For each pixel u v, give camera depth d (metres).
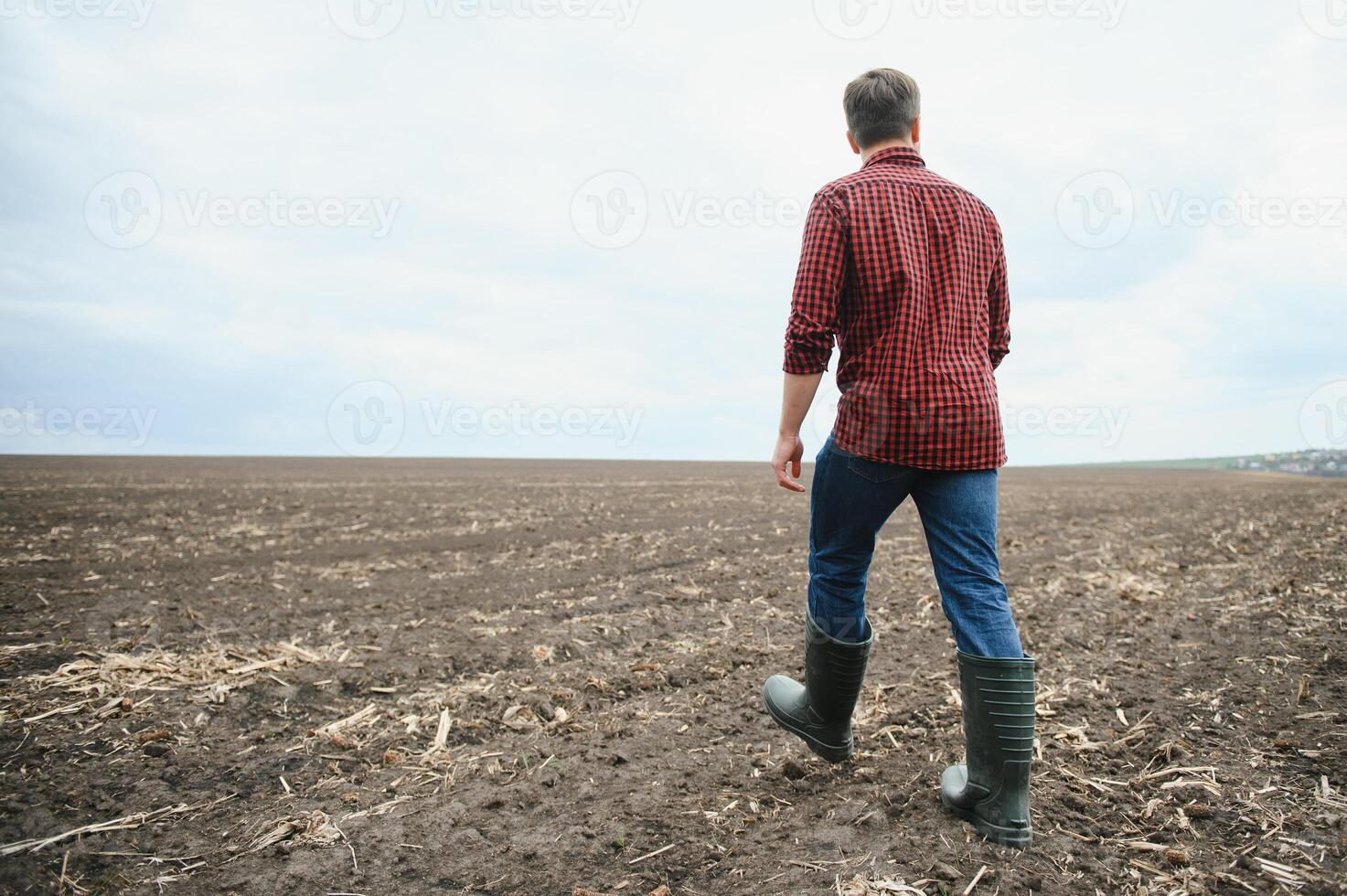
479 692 3.40
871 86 2.12
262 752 2.81
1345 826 2.04
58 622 4.30
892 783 2.41
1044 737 2.71
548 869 2.04
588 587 5.56
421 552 7.01
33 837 2.19
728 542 7.67
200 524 8.55
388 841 2.17
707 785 2.49
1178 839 2.05
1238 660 3.46
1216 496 14.38
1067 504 13.04
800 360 1.97
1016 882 1.84
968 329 2.01
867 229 1.93
